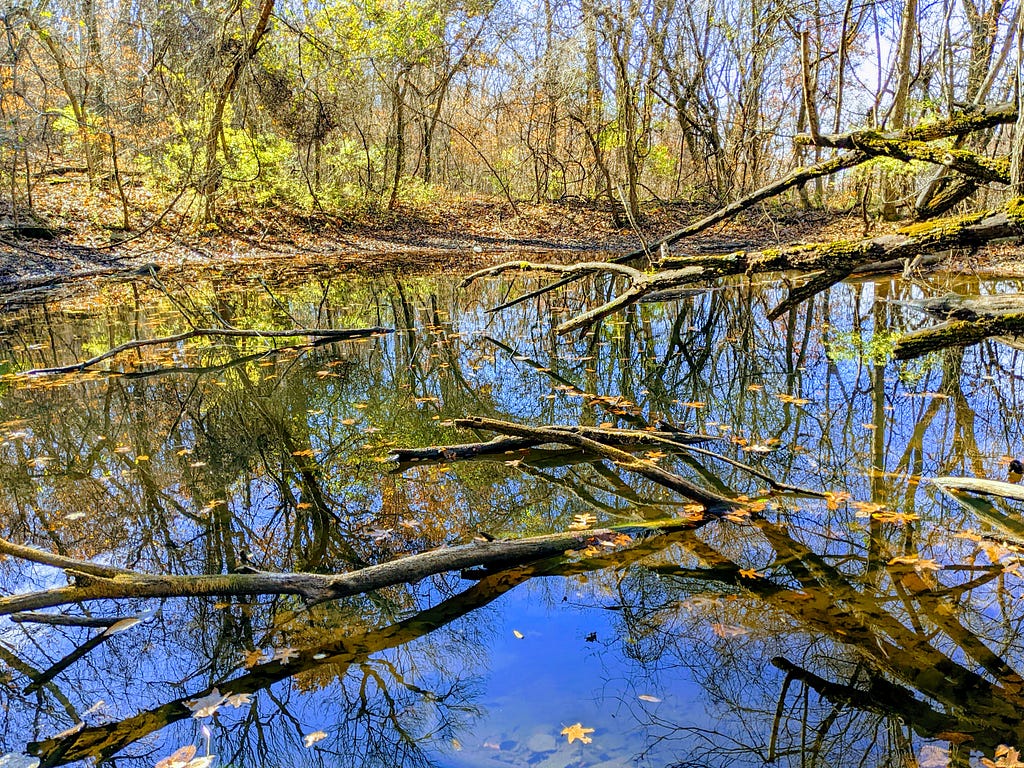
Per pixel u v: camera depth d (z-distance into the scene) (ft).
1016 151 14.73
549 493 14.48
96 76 54.80
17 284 40.50
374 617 10.23
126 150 56.18
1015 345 20.25
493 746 7.70
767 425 17.83
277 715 8.27
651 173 79.30
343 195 67.10
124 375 24.02
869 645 9.29
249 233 59.16
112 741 7.88
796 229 60.80
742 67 65.00
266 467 16.17
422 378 23.24
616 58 58.95
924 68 41.22
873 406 18.99
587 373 23.62
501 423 15.37
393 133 77.66
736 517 12.69
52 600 9.09
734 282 42.47
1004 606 9.93
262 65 59.26
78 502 14.35
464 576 11.30
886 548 11.58
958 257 37.19
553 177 81.87
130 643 9.71
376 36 61.00
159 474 15.80
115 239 50.98
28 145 50.67
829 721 7.93
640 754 7.48
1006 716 7.95
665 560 11.51
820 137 18.20
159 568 11.57
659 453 16.17
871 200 58.34
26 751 7.72
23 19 47.55
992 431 16.79
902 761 7.25
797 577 10.90
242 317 33.45
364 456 16.71
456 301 37.91
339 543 12.44
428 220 69.97
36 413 20.10
